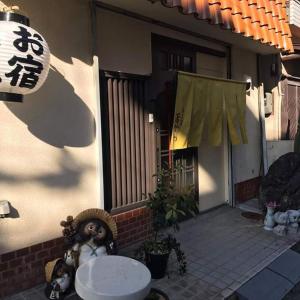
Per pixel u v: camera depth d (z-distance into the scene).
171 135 5.70
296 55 8.41
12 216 4.04
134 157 5.43
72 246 4.15
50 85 4.30
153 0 4.40
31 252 4.23
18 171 4.07
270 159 8.53
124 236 5.30
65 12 4.41
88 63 4.68
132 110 5.36
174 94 5.58
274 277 4.82
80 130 4.63
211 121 6.20
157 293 3.77
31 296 4.07
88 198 4.76
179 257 4.62
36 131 4.20
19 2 3.97
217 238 5.93
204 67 6.96
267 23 6.21
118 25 5.12
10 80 3.29
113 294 2.79
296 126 9.48
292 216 6.22
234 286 4.45
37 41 3.38
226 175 7.54
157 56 5.91
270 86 8.67
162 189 4.67
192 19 5.43
